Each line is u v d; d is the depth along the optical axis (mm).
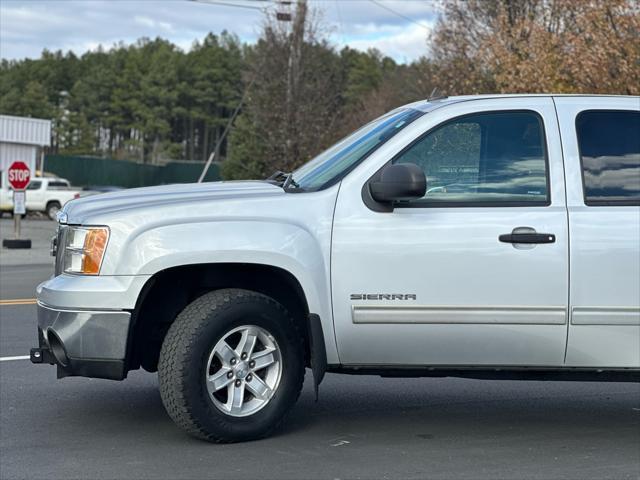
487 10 29312
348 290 5648
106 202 5887
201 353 5559
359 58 89375
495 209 5699
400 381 7879
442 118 5836
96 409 6762
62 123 114312
